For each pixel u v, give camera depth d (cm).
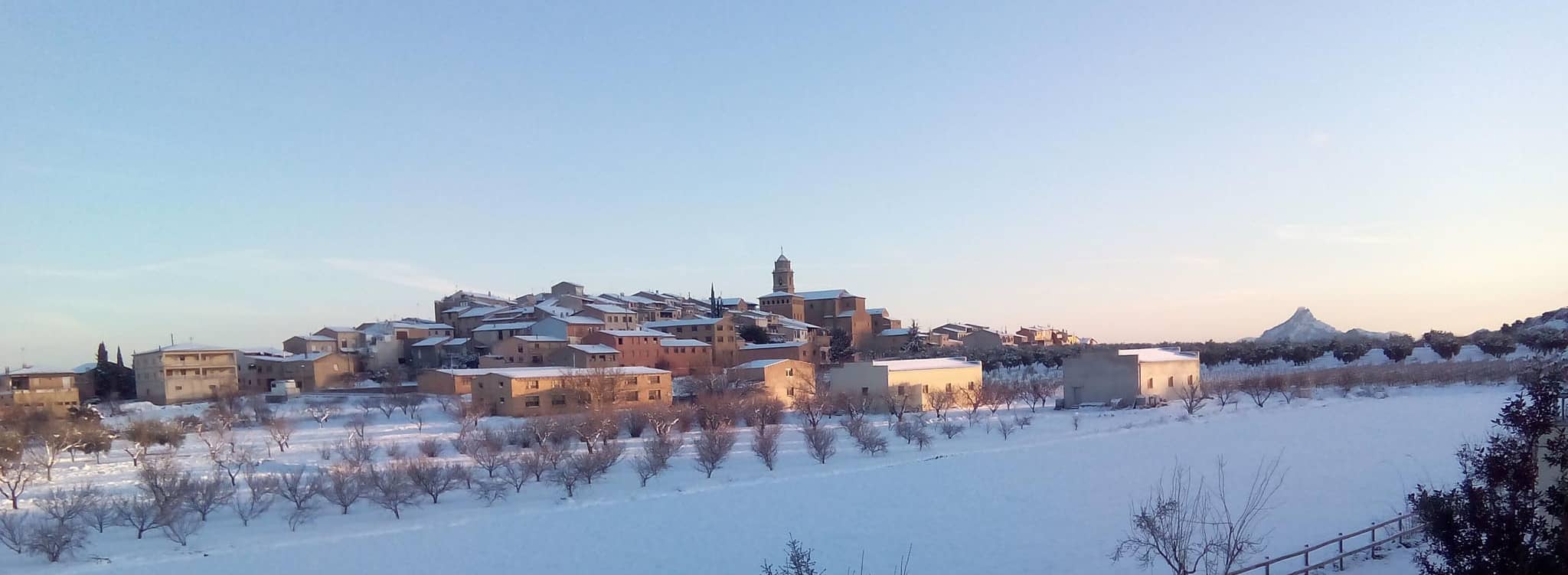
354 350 14038
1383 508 3741
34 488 5331
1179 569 2503
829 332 18188
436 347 14125
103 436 6950
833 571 3372
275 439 7138
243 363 12175
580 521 4353
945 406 9231
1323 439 5750
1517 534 1697
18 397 10344
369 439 7162
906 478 5234
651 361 13262
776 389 10512
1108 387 8962
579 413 8525
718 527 4162
